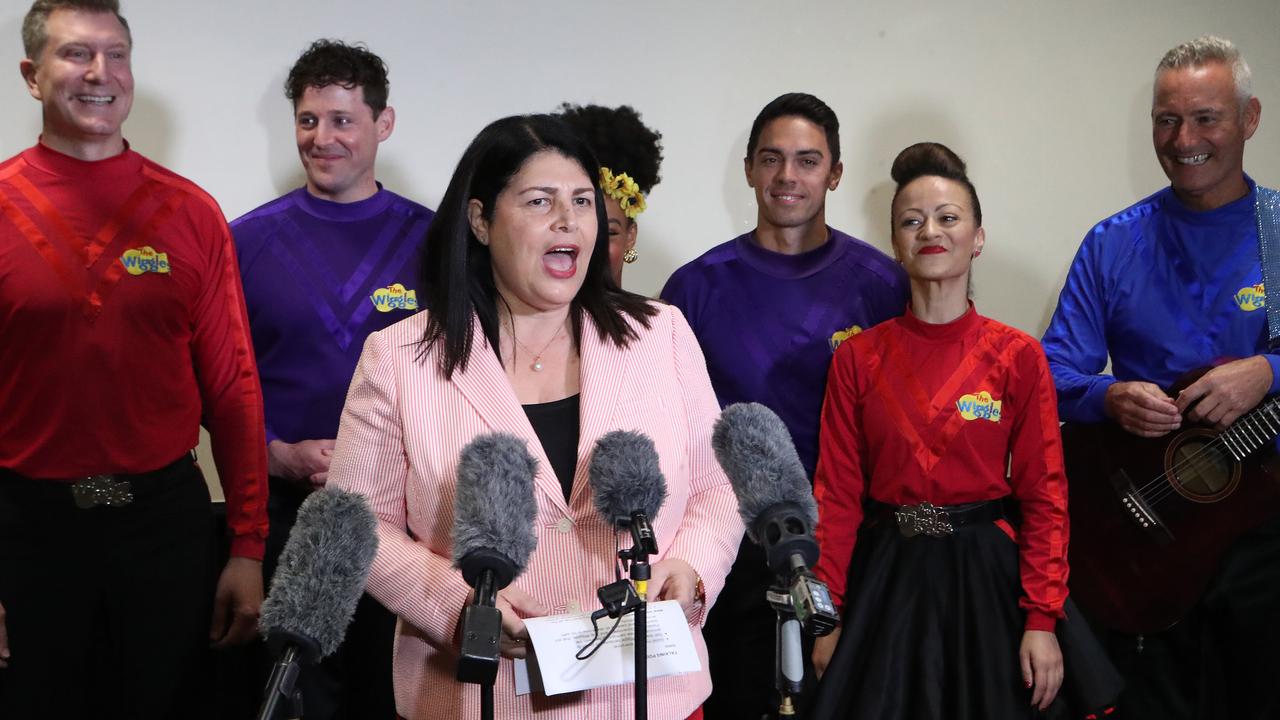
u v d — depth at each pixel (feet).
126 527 7.82
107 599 7.83
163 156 10.50
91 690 7.93
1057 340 9.73
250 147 10.69
